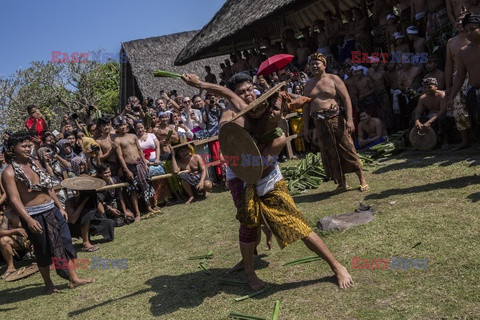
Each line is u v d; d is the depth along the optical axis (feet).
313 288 13.10
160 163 30.63
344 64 37.04
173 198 31.14
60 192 28.60
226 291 14.16
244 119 13.26
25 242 22.45
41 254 17.10
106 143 28.55
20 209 16.47
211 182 30.01
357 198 20.84
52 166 29.30
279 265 15.33
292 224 12.98
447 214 16.06
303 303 12.35
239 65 54.95
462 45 20.77
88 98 97.55
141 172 28.30
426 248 13.97
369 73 32.45
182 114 34.94
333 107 22.04
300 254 15.96
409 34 31.04
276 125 13.32
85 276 18.47
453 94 20.58
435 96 26.63
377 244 14.97
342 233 16.52
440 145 27.48
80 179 22.45
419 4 31.19
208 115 33.19
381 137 30.86
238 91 13.87
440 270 12.57
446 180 20.25
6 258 21.24
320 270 14.24
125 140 28.30
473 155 23.32
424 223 15.69
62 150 31.83
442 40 28.35
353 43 39.37
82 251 22.79
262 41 49.98
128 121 32.30
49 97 100.37
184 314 13.14
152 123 32.24
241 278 14.92
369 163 27.22
